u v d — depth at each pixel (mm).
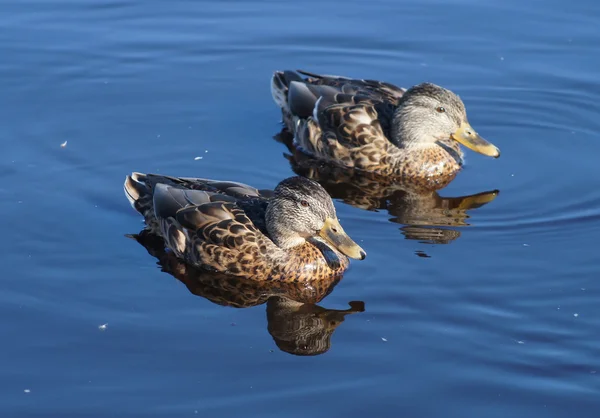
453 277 14758
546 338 13242
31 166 18062
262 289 14867
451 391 12203
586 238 15867
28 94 20750
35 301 14125
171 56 22406
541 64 21953
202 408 11867
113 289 14555
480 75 21734
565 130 20000
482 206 17234
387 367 12672
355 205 17484
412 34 23156
